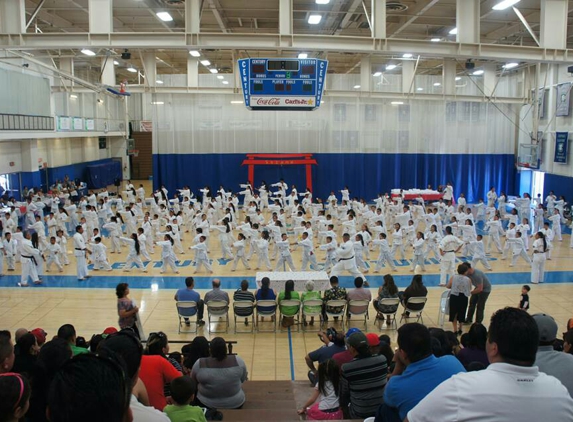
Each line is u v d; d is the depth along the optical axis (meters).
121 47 15.37
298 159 31.88
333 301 12.19
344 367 5.27
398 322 13.15
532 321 2.13
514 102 31.06
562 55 16.45
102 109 39.50
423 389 2.95
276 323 13.20
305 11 24.34
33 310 13.88
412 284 12.52
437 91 33.19
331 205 26.38
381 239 17.67
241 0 24.42
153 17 27.58
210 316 13.55
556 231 23.27
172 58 37.97
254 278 16.97
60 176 34.09
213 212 25.16
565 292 15.67
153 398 4.65
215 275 17.36
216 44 15.34
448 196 31.38
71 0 23.36
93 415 1.52
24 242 15.92
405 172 33.44
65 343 4.16
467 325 12.77
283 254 16.84
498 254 20.52
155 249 21.30
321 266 18.25
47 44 15.20
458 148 33.34
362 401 5.23
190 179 32.81
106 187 40.53
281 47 15.48
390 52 15.95
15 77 24.14
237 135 32.69
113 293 15.38
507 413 1.98
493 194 27.75
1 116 22.08
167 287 16.02
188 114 32.34
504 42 30.22
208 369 6.38
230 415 6.09
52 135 27.02
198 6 15.25
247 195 29.73
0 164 26.53
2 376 2.49
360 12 25.36
